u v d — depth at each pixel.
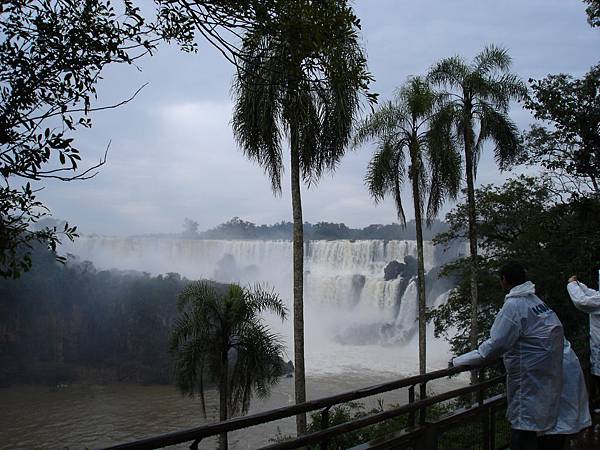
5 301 61.78
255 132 13.61
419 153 19.02
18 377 59.03
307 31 3.90
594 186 13.53
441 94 19.11
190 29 4.00
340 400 3.87
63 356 64.44
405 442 4.30
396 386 4.25
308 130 13.08
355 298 64.31
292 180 14.06
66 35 3.65
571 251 16.14
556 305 19.17
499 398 5.31
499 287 23.22
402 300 57.16
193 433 3.03
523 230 22.36
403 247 65.31
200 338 18.67
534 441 4.10
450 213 25.72
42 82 3.63
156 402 46.75
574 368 4.31
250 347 18.86
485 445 5.14
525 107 13.09
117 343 65.38
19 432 39.25
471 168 19.55
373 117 18.75
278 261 83.50
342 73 4.22
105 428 39.62
